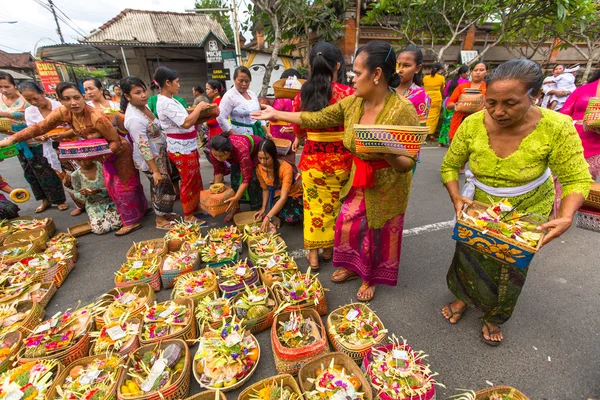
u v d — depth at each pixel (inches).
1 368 64.1
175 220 135.8
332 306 86.9
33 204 170.1
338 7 377.7
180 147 120.4
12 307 80.1
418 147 53.0
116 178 123.6
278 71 458.0
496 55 506.3
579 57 529.7
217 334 68.4
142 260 98.4
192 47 513.3
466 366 68.0
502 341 74.4
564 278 97.7
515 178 59.4
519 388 63.0
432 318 82.3
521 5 292.7
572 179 54.6
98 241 125.9
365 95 64.5
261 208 133.4
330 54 74.5
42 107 133.5
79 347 68.5
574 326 78.8
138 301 83.1
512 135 57.3
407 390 55.7
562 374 65.9
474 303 72.4
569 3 271.6
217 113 120.6
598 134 113.5
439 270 103.4
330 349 72.0
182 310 77.0
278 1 241.1
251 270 92.5
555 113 54.4
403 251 115.2
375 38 421.1
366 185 70.2
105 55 551.5
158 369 61.5
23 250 107.4
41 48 445.1
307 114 76.5
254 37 628.4
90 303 89.3
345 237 85.3
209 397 58.5
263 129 157.9
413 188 180.4
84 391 58.7
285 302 78.7
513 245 53.8
